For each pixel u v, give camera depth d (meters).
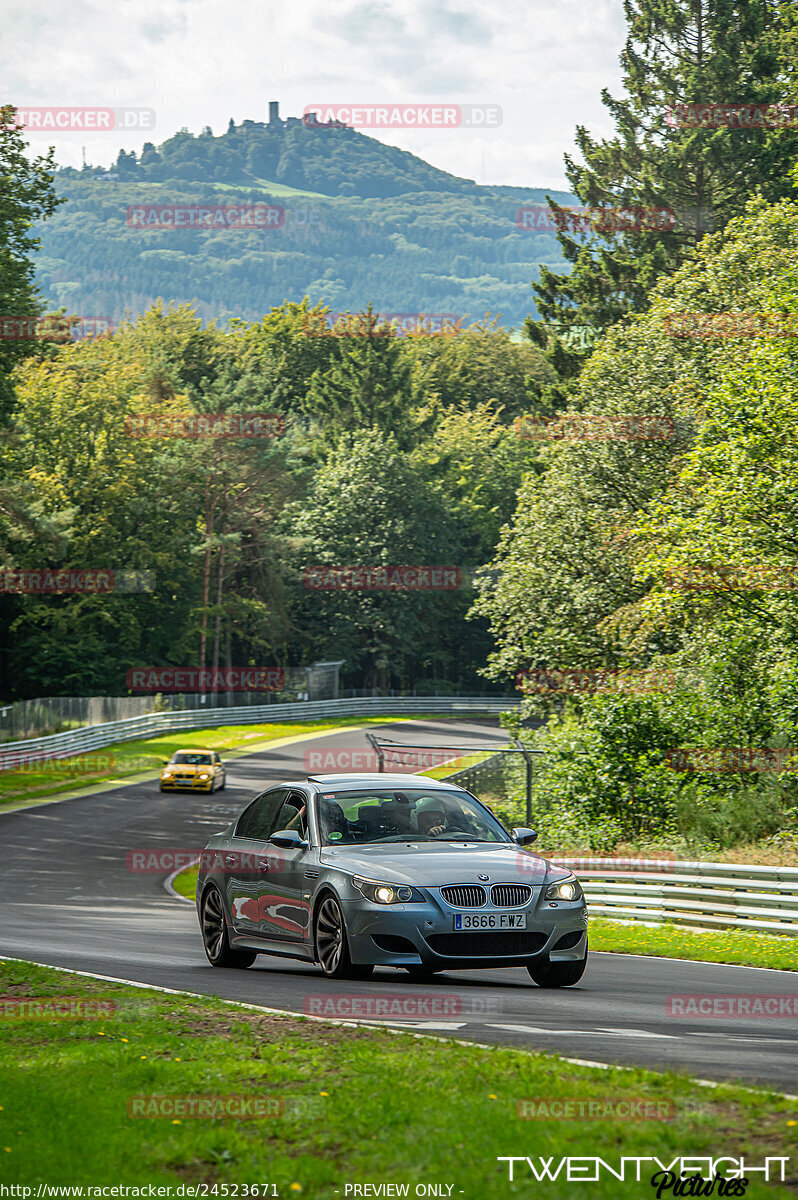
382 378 152.75
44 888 35.09
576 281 81.88
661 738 37.12
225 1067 9.77
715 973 18.05
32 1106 8.77
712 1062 10.09
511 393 187.00
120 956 18.78
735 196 75.88
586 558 50.97
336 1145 7.69
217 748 90.50
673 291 55.97
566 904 14.58
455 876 14.25
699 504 41.84
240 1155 7.53
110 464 115.06
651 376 51.47
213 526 119.56
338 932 14.53
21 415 109.12
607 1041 10.99
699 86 76.50
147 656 116.44
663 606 37.81
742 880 25.14
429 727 113.56
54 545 77.88
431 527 141.38
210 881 17.81
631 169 82.31
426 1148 7.39
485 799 49.03
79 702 86.50
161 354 132.38
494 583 57.31
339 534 137.75
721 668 37.81
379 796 16.38
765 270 49.12
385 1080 9.05
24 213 63.00
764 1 79.44
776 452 35.59
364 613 137.50
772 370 36.06
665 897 26.95
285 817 16.72
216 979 15.73
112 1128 8.16
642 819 36.19
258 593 126.25
